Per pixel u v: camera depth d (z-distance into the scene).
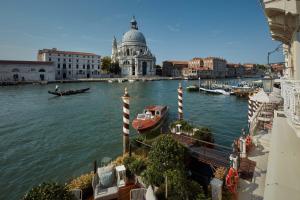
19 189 12.27
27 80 99.88
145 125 21.61
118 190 9.38
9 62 95.06
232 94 56.22
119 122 27.64
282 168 5.70
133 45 145.25
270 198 4.58
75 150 17.94
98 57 136.25
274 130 9.04
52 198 6.50
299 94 5.20
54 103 43.28
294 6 5.72
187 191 7.59
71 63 124.50
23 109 36.75
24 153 17.33
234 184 7.82
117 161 11.57
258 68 193.12
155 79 127.75
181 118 23.11
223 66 162.12
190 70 146.00
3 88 76.12
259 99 16.38
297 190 4.74
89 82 112.00
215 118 30.41
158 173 8.96
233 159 9.23
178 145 10.15
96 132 23.16
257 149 11.25
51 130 24.11
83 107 38.78
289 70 9.55
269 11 6.55
